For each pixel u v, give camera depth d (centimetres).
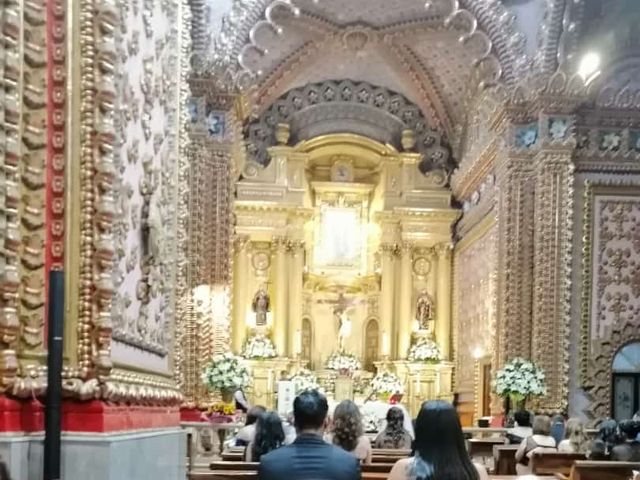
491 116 2097
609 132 1962
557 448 1109
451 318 2733
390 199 2767
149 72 616
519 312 1938
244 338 2667
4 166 441
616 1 1958
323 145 2802
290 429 1085
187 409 1789
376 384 2572
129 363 557
